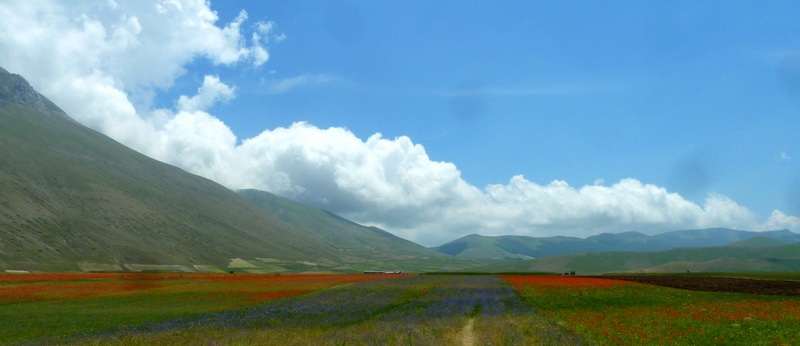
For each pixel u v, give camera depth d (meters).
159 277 96.12
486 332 30.45
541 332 30.92
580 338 29.27
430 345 25.86
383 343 26.25
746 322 36.75
